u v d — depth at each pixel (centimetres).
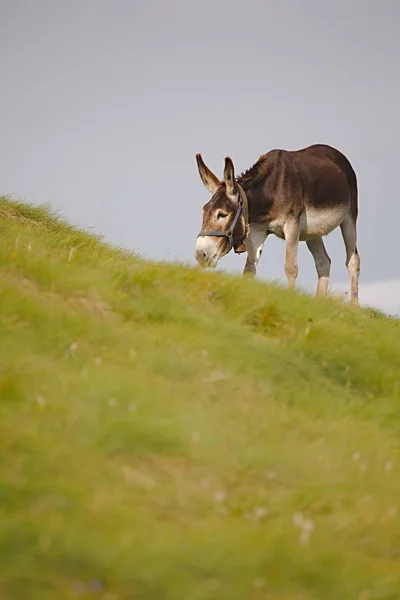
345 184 5794
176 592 1584
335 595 1709
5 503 1755
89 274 3247
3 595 1527
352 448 2483
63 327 2655
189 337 2911
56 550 1623
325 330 3434
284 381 2869
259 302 3562
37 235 4100
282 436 2428
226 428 2314
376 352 3412
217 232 4875
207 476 2109
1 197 5153
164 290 3369
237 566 1684
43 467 1894
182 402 2356
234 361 2809
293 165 5403
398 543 2019
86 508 1794
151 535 1745
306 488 2161
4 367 2222
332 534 1972
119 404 2214
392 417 2891
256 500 2062
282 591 1680
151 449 2114
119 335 2738
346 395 2955
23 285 2992
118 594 1578
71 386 2230
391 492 2275
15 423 2002
